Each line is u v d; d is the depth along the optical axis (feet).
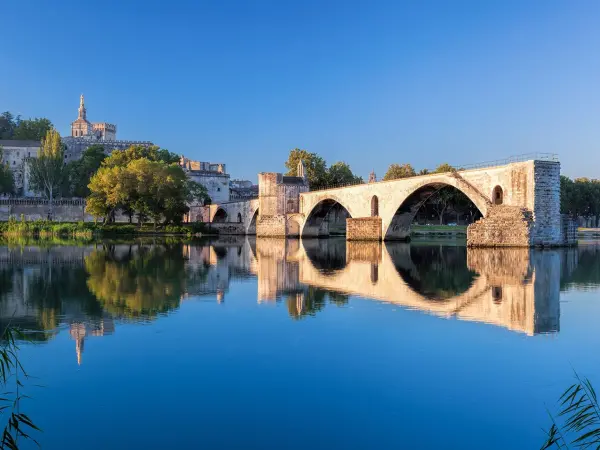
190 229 340.80
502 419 37.14
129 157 401.08
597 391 41.88
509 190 181.68
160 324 63.77
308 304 77.10
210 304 76.95
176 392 41.63
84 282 99.40
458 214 397.60
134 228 324.80
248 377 45.01
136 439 34.04
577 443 33.81
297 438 34.30
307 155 399.03
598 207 393.09
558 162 179.63
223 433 34.96
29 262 138.62
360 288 93.86
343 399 40.40
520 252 167.32
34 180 409.90
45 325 62.80
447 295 85.76
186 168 507.30
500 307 74.95
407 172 420.36
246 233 362.53
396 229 243.19
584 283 98.84
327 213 310.04
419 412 38.22
